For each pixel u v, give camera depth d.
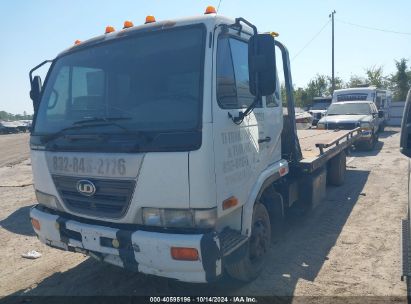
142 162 3.14
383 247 5.09
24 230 6.49
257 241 4.18
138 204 3.19
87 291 4.18
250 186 3.83
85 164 3.46
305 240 5.42
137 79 3.47
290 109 5.15
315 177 5.86
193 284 4.20
